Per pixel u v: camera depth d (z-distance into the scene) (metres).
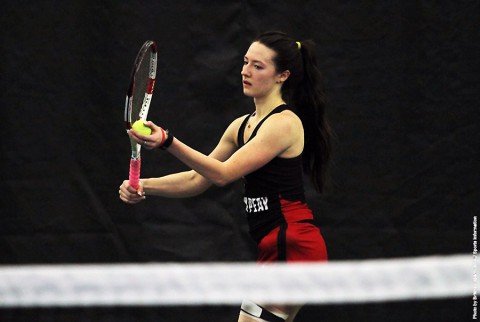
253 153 10.19
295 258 10.59
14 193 14.91
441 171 14.70
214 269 14.09
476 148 14.62
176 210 14.92
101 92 14.83
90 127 14.84
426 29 14.55
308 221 10.77
